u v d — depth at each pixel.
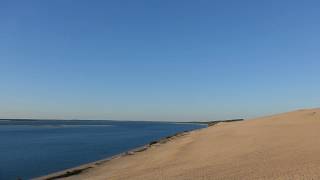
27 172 42.03
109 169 35.81
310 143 34.81
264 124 76.56
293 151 30.62
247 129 66.44
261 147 36.44
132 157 45.03
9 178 38.59
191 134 81.19
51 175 37.06
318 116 75.62
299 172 21.38
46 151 65.62
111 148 69.94
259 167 24.84
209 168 27.27
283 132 51.25
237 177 22.47
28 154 60.91
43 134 134.62
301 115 83.81
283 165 24.42
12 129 194.62
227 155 33.84
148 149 55.03
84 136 119.19
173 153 42.50
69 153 61.59
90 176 32.34
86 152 62.78
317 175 20.06
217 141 50.22
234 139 49.62
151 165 34.53
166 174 27.02
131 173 30.67
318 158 25.45
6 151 66.19
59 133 143.88
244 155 32.19
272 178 20.86
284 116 89.19
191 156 37.22
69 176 33.78
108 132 154.75
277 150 32.62
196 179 23.50
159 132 154.62
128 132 155.00
